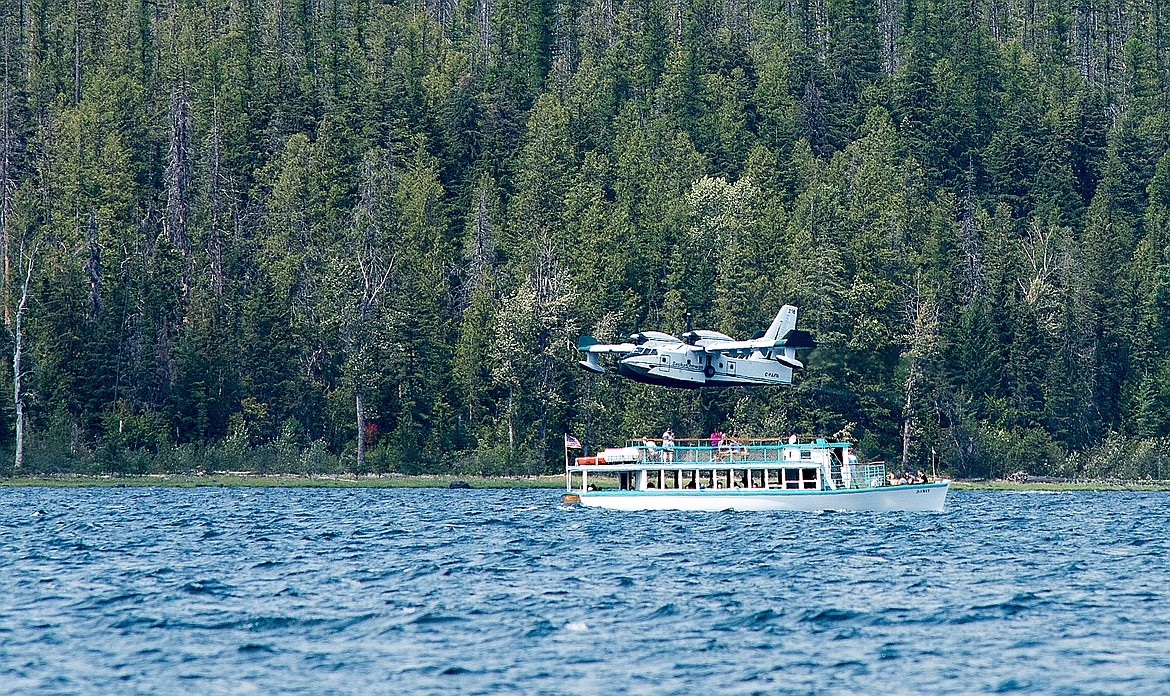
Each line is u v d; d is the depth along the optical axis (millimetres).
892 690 127688
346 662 137375
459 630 152500
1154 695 125750
